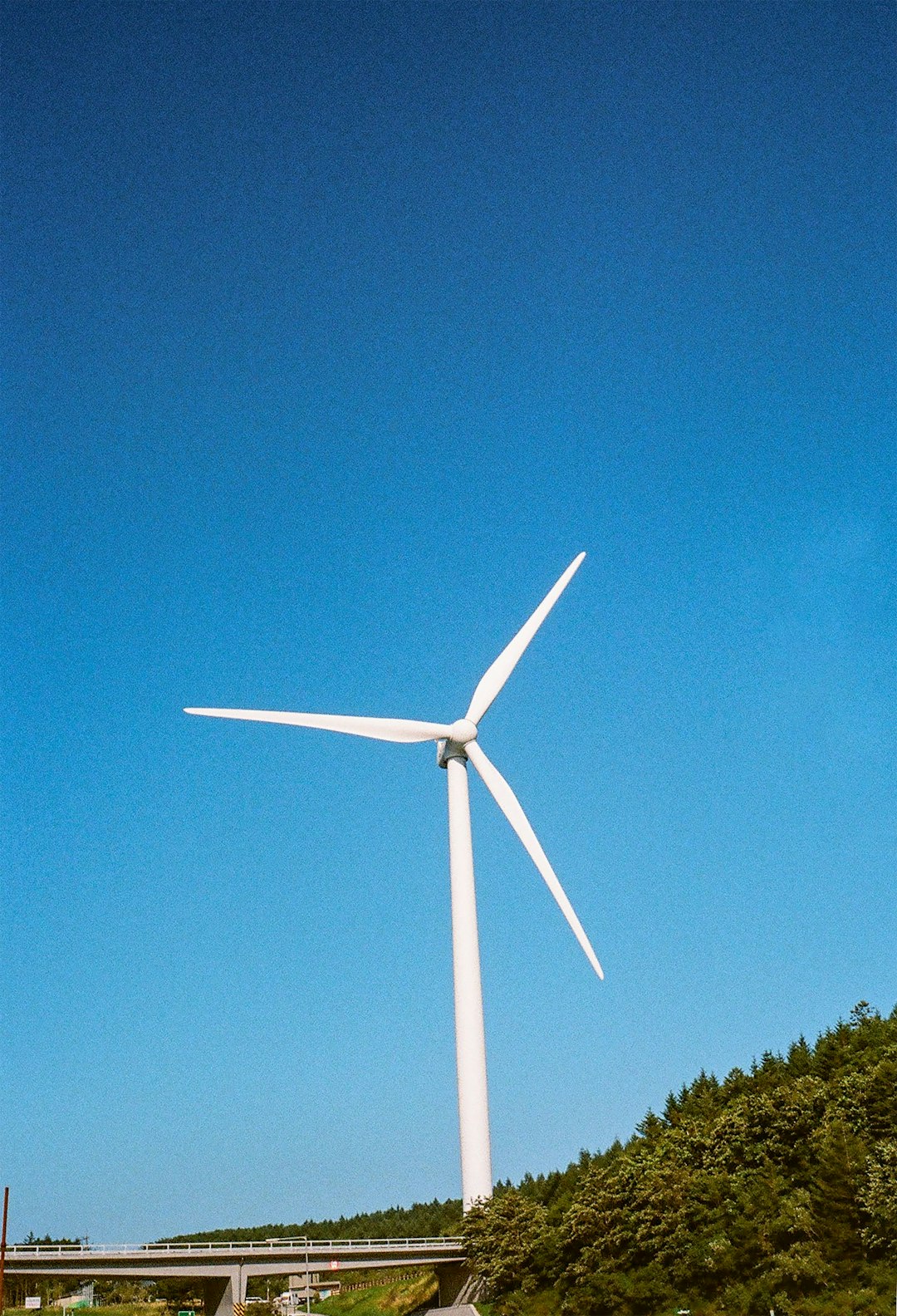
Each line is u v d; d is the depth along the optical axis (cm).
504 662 13350
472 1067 12656
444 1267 12188
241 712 11738
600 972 12031
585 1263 10238
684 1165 10669
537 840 12544
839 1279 8762
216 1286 11356
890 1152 9038
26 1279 12131
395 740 12700
